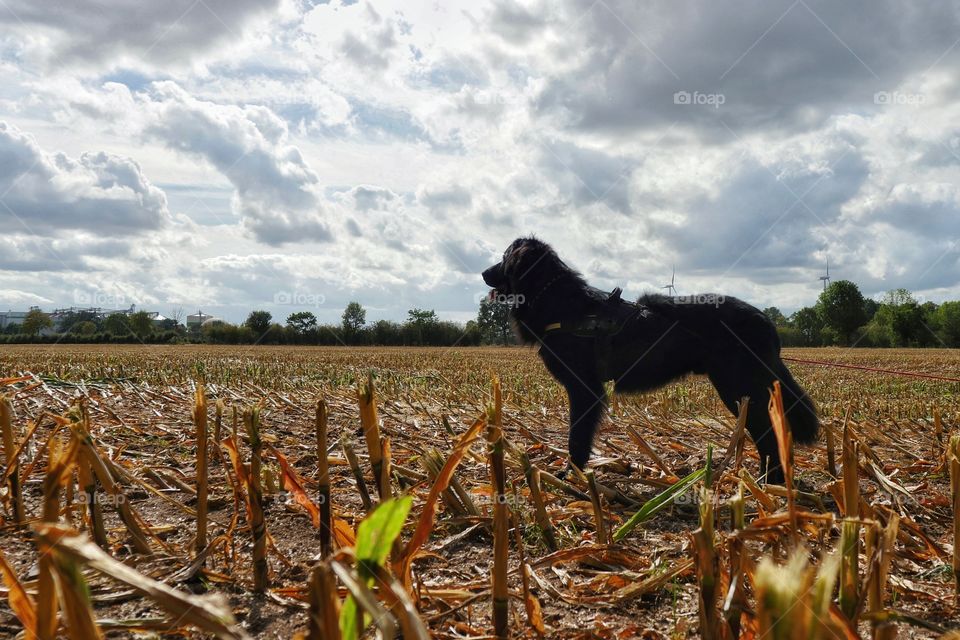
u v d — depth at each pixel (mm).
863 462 4641
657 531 3869
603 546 3025
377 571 1325
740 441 3998
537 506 3330
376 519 1281
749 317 5523
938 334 69750
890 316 72812
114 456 4762
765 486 4035
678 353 5621
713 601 1884
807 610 861
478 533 3613
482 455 5023
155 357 23938
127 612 2502
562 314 5840
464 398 9680
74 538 971
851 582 1790
